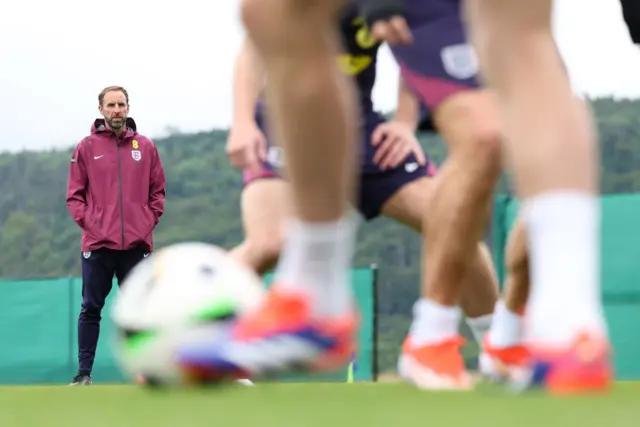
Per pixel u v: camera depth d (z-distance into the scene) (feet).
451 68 37.78
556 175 22.12
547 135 22.16
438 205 37.22
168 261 29.91
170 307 28.78
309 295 27.32
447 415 19.97
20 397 32.27
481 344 50.70
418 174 50.70
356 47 49.44
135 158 92.84
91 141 92.48
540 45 22.47
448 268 36.81
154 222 93.50
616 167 193.47
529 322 23.08
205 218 249.14
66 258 236.84
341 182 25.93
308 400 25.43
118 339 30.45
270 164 51.24
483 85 37.83
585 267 22.26
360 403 23.89
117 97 91.91
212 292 28.94
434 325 36.99
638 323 97.25
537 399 22.09
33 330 133.39
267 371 28.40
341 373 112.06
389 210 51.24
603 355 22.25
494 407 21.13
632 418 18.40
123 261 92.94
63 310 132.36
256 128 47.01
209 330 28.63
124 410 23.04
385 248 214.07
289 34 23.76
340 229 26.91
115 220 91.56
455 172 37.01
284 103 24.56
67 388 46.80
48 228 239.30
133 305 29.68
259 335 27.68
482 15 22.89
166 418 20.72
